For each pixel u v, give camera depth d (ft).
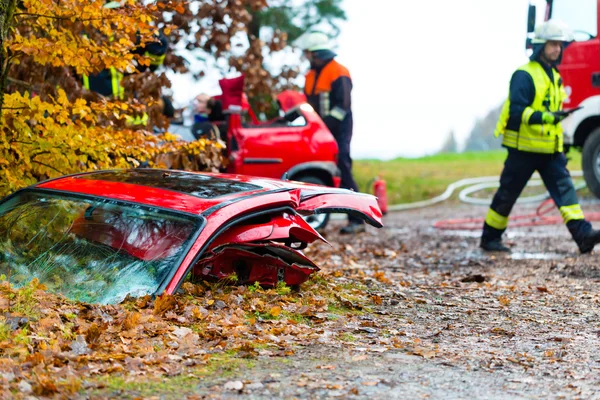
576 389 13.80
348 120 39.17
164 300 16.70
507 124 32.58
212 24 39.52
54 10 22.12
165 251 17.58
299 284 20.62
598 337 17.99
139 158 25.11
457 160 85.40
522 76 32.24
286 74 45.34
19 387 12.61
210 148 26.89
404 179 71.00
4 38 21.43
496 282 26.20
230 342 15.84
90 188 19.98
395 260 32.09
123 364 14.20
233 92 34.71
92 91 26.76
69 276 17.93
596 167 43.32
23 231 19.47
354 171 76.28
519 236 39.19
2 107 22.85
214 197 18.75
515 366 15.29
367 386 13.61
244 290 19.19
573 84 42.55
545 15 42.52
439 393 13.38
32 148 23.54
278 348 15.81
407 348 16.42
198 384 13.50
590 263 29.96
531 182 62.34
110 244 18.26
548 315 20.56
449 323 19.21
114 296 17.20
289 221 19.40
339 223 48.60
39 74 25.59
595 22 42.14
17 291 16.93
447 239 39.01
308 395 13.07
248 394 13.05
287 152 36.27
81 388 12.86
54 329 15.44
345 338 16.98
